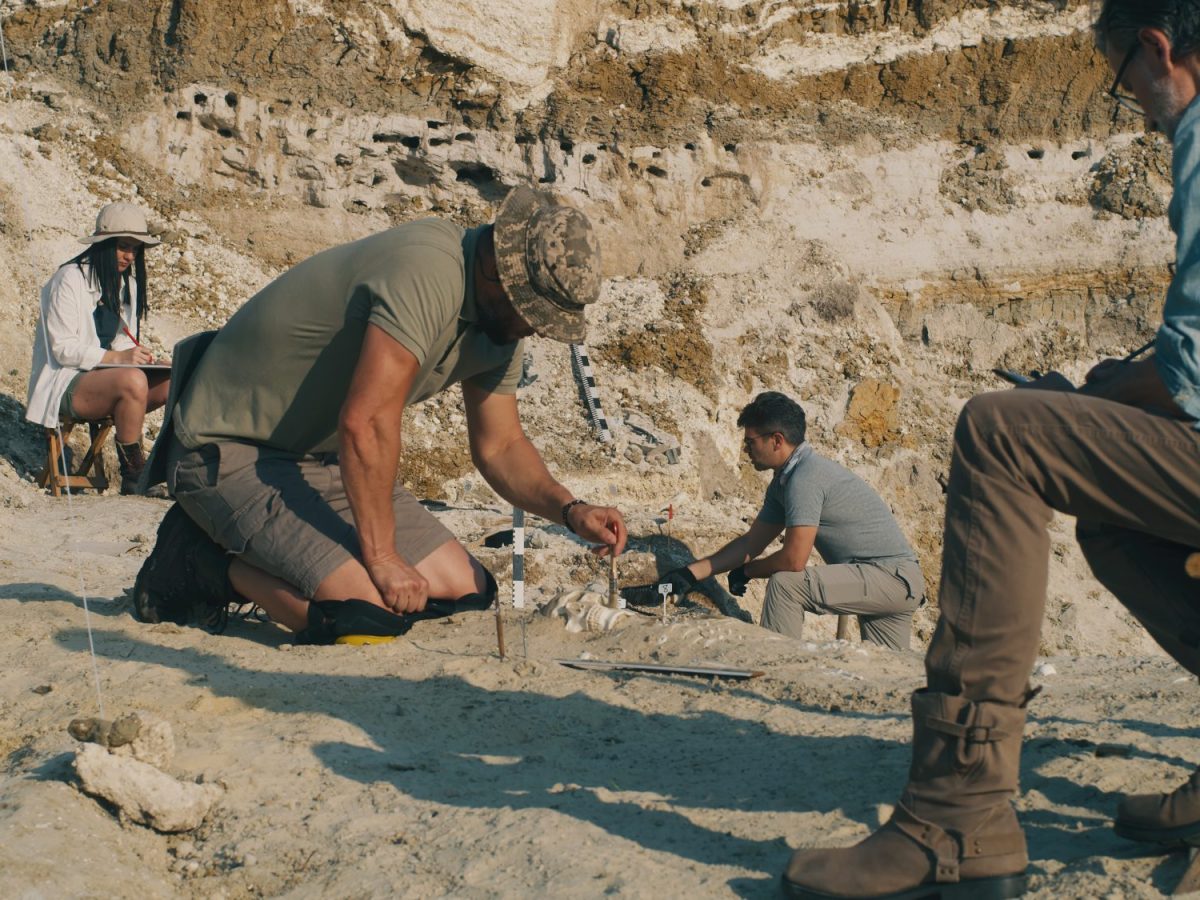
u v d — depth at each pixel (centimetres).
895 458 1380
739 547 646
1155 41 213
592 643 476
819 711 381
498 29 1410
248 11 1330
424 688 388
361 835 268
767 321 1402
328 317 423
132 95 1322
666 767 316
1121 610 1264
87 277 852
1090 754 300
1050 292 1540
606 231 1451
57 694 367
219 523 453
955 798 216
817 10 1525
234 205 1352
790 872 224
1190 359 198
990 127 1553
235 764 307
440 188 1438
